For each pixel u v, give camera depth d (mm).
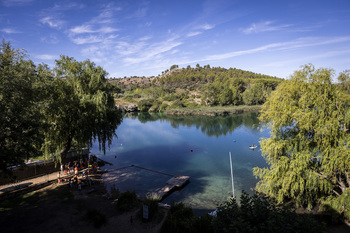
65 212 17312
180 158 39250
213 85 128875
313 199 19250
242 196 9984
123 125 82125
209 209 20922
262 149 21672
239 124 74312
